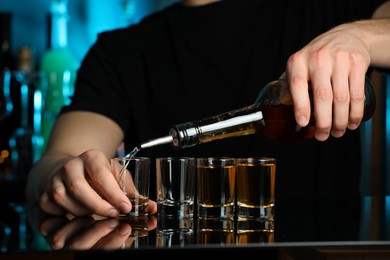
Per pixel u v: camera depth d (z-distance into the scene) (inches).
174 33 46.7
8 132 66.1
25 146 64.4
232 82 45.8
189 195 29.3
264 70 45.8
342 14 44.8
